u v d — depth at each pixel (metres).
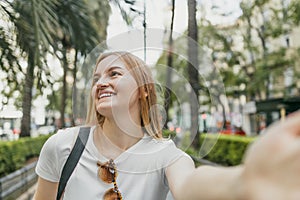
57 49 4.07
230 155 9.77
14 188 5.70
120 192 1.06
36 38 3.41
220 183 0.36
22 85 4.59
